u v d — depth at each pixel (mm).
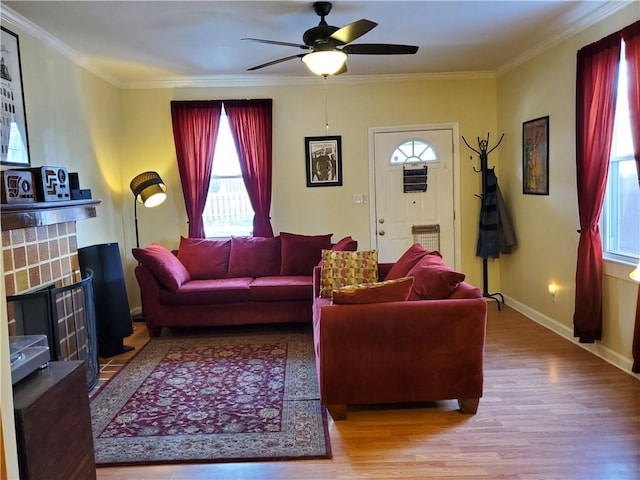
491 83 5578
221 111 5434
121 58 4488
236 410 3010
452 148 5629
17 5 3199
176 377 3576
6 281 2951
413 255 3695
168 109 5449
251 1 3219
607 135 3465
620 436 2570
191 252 5113
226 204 5621
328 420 2855
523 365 3605
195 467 2408
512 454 2430
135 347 4312
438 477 2254
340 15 3574
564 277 4238
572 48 3982
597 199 3584
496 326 4633
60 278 3596
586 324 3744
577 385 3221
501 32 4082
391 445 2557
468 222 5703
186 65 4801
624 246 3543
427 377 2816
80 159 4438
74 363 1885
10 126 3318
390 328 2756
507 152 5355
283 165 5594
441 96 5578
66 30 3699
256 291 4574
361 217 5680
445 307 2762
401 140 5613
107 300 4039
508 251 5312
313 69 3312
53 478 1663
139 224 5582
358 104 5562
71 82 4281
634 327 3242
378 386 2811
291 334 4582
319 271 4246
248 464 2420
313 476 2301
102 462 2459
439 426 2742
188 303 4555
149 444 2625
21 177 3021
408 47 3225
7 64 3301
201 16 3473
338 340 2760
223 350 4164
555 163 4316
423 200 5684
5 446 1055
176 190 5551
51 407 1656
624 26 3332
